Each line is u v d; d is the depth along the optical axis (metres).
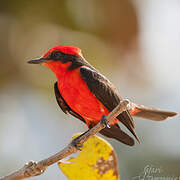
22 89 13.87
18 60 13.70
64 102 8.95
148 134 12.15
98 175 6.51
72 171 6.55
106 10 13.91
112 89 8.55
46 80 13.78
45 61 8.73
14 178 6.40
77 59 8.62
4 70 13.67
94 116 8.52
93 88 8.24
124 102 6.48
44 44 13.72
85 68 8.39
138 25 14.22
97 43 13.92
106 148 6.61
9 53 13.59
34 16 13.55
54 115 14.04
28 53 13.74
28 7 13.46
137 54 14.40
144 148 11.80
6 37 13.48
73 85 8.32
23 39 13.63
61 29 13.75
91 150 6.59
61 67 8.58
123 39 14.13
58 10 13.62
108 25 13.95
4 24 13.43
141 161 11.41
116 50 14.16
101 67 13.85
